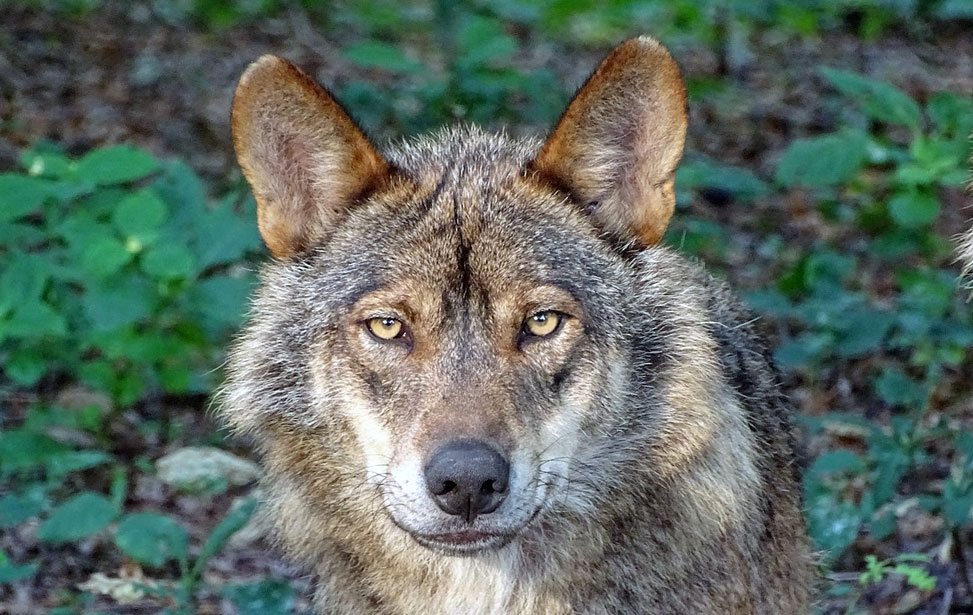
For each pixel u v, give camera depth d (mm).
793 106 23594
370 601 7965
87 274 11812
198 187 12930
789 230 18062
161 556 9859
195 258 12438
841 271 14297
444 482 6766
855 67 25750
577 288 7438
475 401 6980
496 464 6797
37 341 13031
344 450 7566
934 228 17484
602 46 26984
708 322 8031
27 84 21906
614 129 7781
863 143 13250
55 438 12547
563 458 7293
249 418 7914
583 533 7660
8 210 11500
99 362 13062
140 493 12305
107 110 21359
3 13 24672
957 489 9766
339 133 7770
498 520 6910
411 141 8922
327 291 7645
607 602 7789
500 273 7305
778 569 8352
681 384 7727
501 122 17891
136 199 11898
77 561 11328
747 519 7828
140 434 13297
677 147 7730
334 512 7820
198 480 12406
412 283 7312
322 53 25922
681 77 7629
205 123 21359
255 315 8039
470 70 17859
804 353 12984
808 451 12469
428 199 7711
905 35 27859
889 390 11406
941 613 10031
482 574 7754
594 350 7426
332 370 7516
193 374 13961
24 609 10500
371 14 28000
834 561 10547
